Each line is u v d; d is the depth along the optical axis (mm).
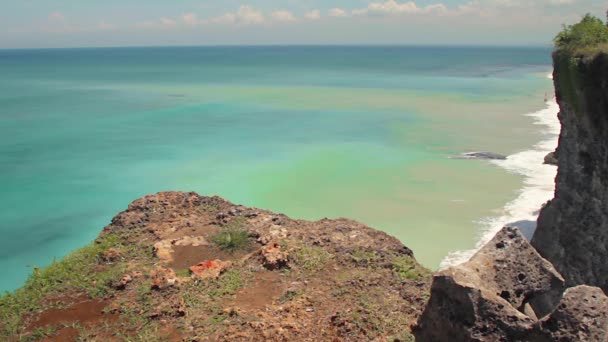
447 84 125125
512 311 8281
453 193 39500
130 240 17656
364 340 12312
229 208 19953
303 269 15641
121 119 74688
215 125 69188
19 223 36250
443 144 56062
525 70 180750
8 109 84938
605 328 7641
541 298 9703
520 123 68250
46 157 53031
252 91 110375
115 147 56969
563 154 26688
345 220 19188
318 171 46344
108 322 13367
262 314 13297
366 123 69312
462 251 29281
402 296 14148
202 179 44844
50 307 14094
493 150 52938
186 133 63875
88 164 50312
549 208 27625
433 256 28734
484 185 41281
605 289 23734
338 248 16688
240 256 16625
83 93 109000
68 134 64062
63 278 15531
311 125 68312
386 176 44406
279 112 79750
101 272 15773
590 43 25219
